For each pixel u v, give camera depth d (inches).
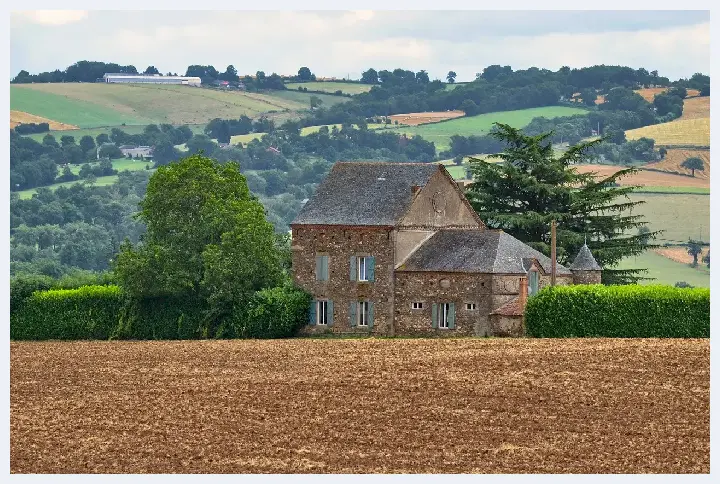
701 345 7170.3
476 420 5334.6
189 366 7145.7
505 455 4773.6
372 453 4835.1
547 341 7657.5
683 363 6530.5
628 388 5905.5
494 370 6481.3
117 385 6496.1
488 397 5787.4
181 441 5088.6
